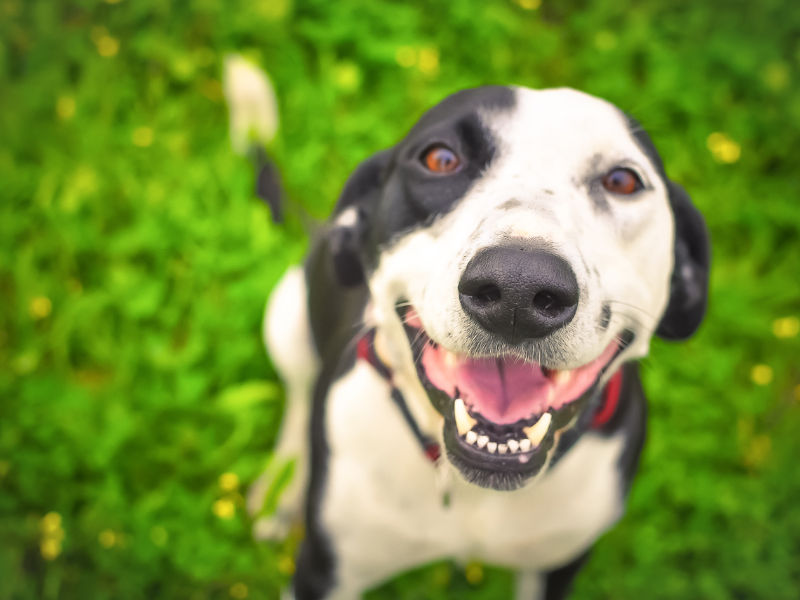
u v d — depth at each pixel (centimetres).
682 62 75
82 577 49
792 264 66
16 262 62
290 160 68
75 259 62
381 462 35
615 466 36
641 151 31
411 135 32
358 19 75
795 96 73
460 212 28
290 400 54
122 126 69
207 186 64
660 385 57
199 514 51
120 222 65
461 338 26
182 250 61
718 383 58
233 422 55
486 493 34
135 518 50
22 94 70
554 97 30
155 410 54
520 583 46
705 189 69
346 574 39
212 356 57
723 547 53
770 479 55
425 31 79
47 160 66
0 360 59
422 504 35
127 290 59
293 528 53
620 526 53
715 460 57
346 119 70
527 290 24
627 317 30
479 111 30
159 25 74
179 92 73
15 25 74
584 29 79
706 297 36
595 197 29
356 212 36
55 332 58
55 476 52
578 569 41
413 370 31
